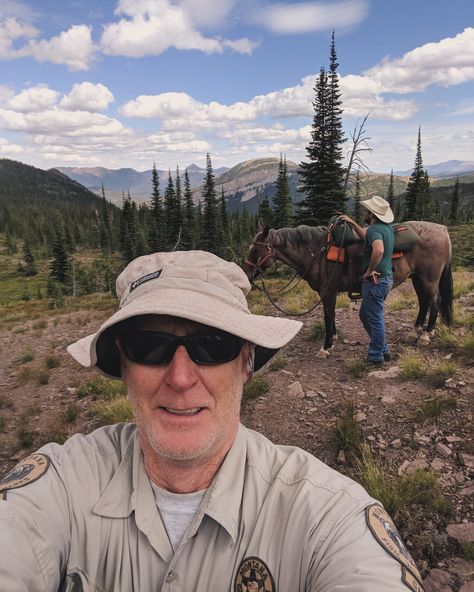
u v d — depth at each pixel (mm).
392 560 718
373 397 3701
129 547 814
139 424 854
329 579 703
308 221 20844
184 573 778
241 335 821
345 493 823
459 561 1957
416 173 37750
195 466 844
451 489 2428
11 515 759
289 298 8430
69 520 834
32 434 4160
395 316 6203
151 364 834
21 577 702
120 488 861
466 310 6023
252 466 886
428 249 4629
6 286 56031
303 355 4949
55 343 7988
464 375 3730
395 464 2754
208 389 840
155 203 40250
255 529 800
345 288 4762
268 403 3861
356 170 13570
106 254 68188
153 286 881
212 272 914
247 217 65625
